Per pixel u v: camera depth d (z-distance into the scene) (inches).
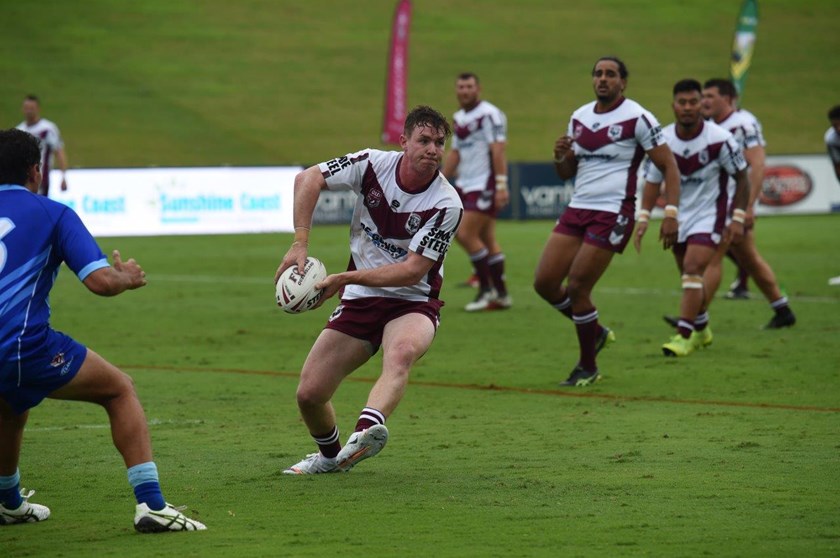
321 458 958.4
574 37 6860.2
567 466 969.5
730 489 867.4
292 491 884.6
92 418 1253.1
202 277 2832.2
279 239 3786.9
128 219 3811.5
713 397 1321.4
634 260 3164.4
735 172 1630.2
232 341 1855.3
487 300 2215.8
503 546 706.8
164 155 5285.4
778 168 4276.6
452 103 6018.7
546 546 706.2
